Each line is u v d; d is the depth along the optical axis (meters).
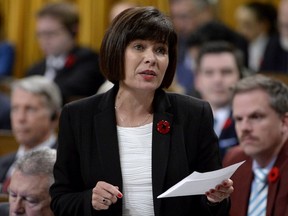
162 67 4.11
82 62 10.62
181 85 10.16
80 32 12.77
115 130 4.21
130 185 4.14
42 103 7.78
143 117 4.26
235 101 5.86
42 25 10.70
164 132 4.19
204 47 8.35
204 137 4.26
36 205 4.89
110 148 4.18
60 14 10.66
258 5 12.18
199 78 8.34
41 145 7.85
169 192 3.84
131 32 4.08
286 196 5.53
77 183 4.34
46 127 7.84
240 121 5.81
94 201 3.99
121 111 4.27
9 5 13.27
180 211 4.17
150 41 4.09
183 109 4.28
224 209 4.15
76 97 10.21
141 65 4.07
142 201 4.12
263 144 5.73
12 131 8.95
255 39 12.11
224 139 7.34
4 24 13.20
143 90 4.15
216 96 8.12
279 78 9.04
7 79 11.36
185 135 4.22
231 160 6.04
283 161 5.69
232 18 13.33
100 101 4.32
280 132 5.76
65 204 4.20
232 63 8.18
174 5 11.25
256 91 5.78
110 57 4.15
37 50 13.14
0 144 8.73
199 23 11.24
